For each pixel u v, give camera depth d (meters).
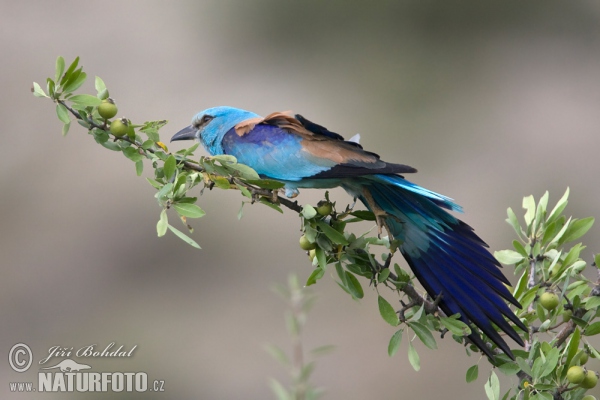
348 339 13.73
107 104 7.00
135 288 14.80
